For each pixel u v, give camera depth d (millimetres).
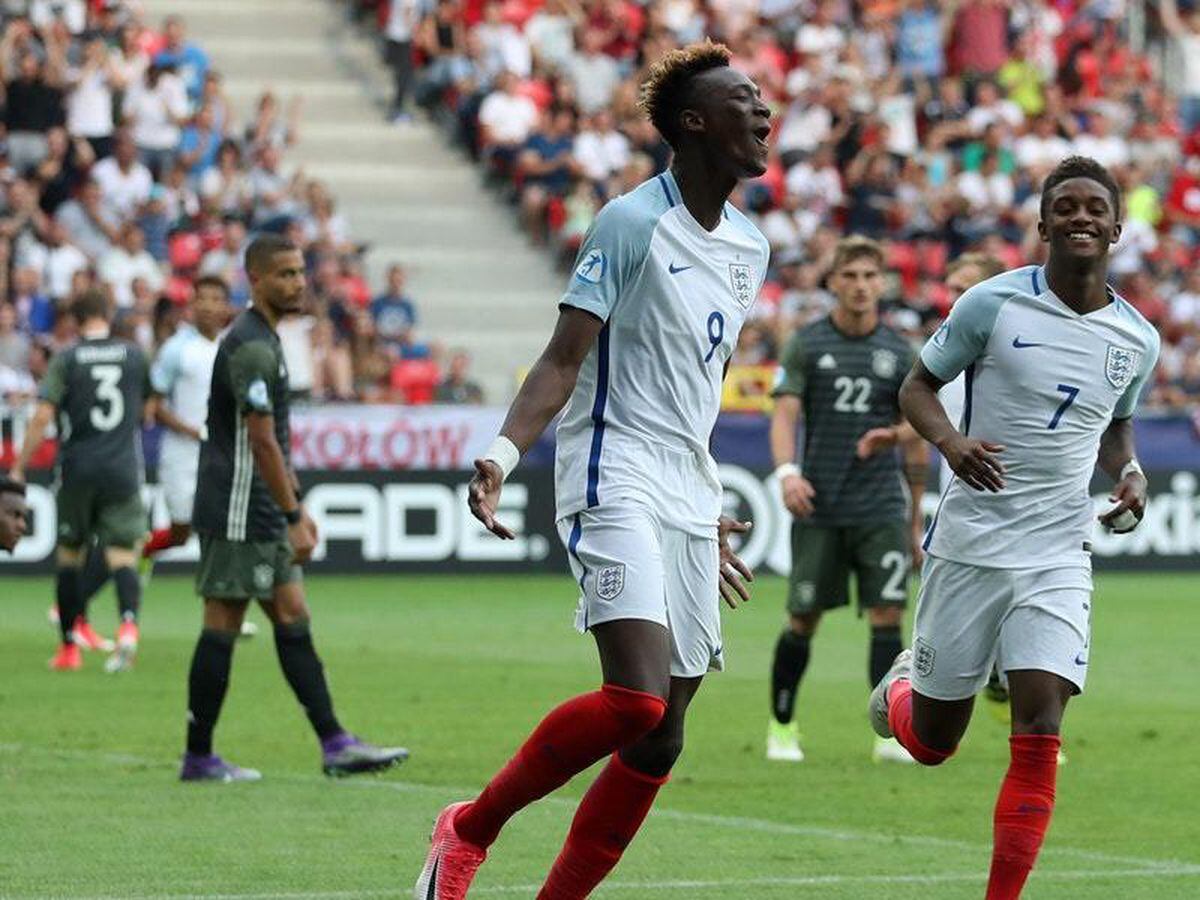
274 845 24594
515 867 23453
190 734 29328
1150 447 71438
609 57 88500
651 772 18891
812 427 32656
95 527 43562
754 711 38156
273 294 28641
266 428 28266
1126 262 86812
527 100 87312
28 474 63375
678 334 18969
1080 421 20719
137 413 43625
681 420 19078
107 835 25156
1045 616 20500
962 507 21016
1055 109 94000
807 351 32594
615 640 18297
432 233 85375
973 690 21281
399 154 88562
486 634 50906
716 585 19344
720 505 19562
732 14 92500
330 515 65500
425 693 39812
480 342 81562
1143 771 31500
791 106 88188
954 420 30812
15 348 66438
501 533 18047
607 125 85062
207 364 45344
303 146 87750
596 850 18891
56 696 38906
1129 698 40531
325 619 54156
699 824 26516
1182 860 24469
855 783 30016
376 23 94188
